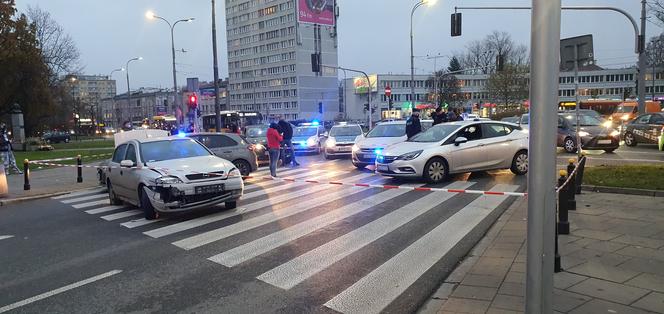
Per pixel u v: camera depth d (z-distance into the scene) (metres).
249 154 14.57
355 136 19.88
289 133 17.61
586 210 7.61
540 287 3.09
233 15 142.25
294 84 124.81
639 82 24.02
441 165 11.74
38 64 44.06
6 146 18.98
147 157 9.41
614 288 4.42
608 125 18.67
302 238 6.92
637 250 5.52
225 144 14.42
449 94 88.19
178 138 10.23
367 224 7.65
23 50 42.50
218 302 4.65
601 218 7.07
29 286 5.30
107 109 151.12
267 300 4.66
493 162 12.39
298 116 124.12
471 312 4.07
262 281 5.20
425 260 5.73
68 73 58.97
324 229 7.42
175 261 6.02
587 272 4.86
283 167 17.31
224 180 8.66
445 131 12.36
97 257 6.35
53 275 5.66
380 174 12.67
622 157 16.42
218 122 25.05
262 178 14.02
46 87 46.78
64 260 6.29
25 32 42.72
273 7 129.00
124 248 6.74
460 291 4.57
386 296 4.67
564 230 6.27
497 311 4.05
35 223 8.96
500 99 64.00
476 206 8.79
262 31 133.12
